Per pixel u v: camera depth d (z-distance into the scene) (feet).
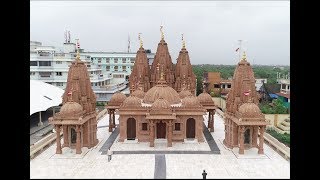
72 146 136.05
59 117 126.62
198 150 137.28
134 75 191.01
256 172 111.75
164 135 149.28
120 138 149.07
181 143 147.02
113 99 171.73
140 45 193.57
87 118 132.57
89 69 314.55
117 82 373.40
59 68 280.51
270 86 297.33
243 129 128.36
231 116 137.18
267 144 147.54
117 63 399.44
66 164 119.03
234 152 132.36
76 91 133.80
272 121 203.10
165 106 139.54
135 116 147.74
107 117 217.97
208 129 178.29
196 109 146.72
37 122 213.87
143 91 182.19
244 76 138.21
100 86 296.92
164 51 192.13
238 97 137.59
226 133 144.36
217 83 326.65
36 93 214.48
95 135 143.23
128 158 126.93
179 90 189.57
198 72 419.74
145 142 148.25
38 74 279.08
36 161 121.49
